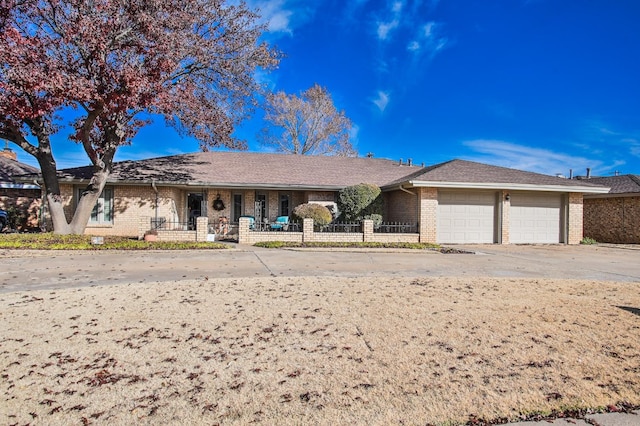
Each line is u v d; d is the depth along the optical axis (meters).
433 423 2.66
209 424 2.62
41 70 10.58
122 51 12.73
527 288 7.10
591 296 6.49
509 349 4.02
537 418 2.74
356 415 2.75
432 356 3.82
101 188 14.78
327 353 3.88
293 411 2.80
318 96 36.25
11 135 13.30
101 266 9.33
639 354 3.92
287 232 15.14
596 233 20.83
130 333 4.41
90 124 13.06
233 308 5.48
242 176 18.28
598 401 2.97
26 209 20.81
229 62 15.08
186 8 13.51
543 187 16.45
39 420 2.66
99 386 3.16
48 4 11.87
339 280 7.69
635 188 18.88
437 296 6.33
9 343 4.09
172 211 17.38
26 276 7.99
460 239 16.56
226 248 13.22
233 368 3.52
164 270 8.86
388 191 18.47
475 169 17.69
